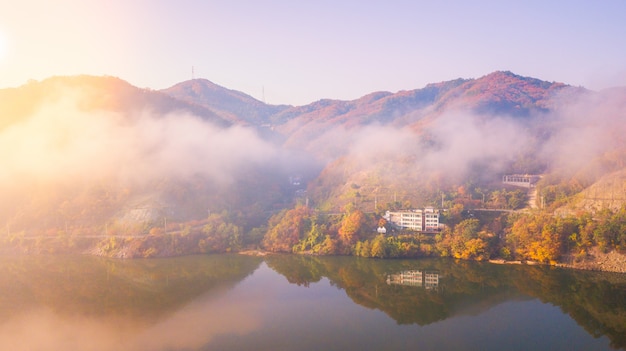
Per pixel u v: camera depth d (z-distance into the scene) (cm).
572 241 16775
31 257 19575
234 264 18575
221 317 12656
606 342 10919
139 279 16362
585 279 15150
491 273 16350
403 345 10844
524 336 11306
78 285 15675
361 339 11175
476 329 11744
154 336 11375
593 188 19400
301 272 17275
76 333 11612
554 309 12950
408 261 18375
